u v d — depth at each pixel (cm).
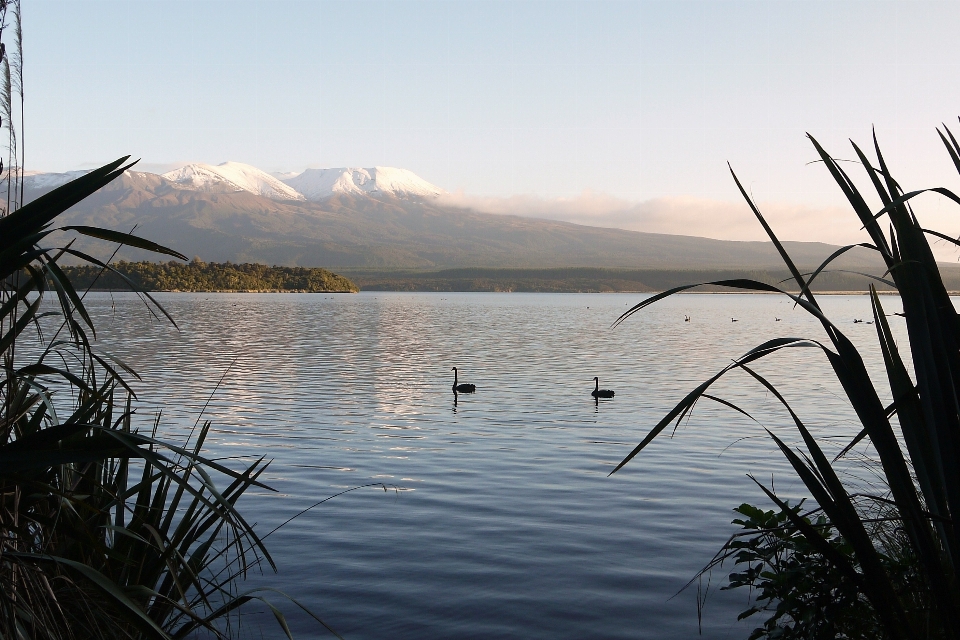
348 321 7469
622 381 2858
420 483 1276
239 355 3731
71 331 314
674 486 1260
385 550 946
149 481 397
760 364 3609
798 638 385
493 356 3956
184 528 386
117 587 242
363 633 727
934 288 263
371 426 1819
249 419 1877
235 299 14138
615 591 830
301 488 1227
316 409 2066
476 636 729
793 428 1764
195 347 4178
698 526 1050
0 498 278
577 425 1862
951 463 258
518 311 11419
